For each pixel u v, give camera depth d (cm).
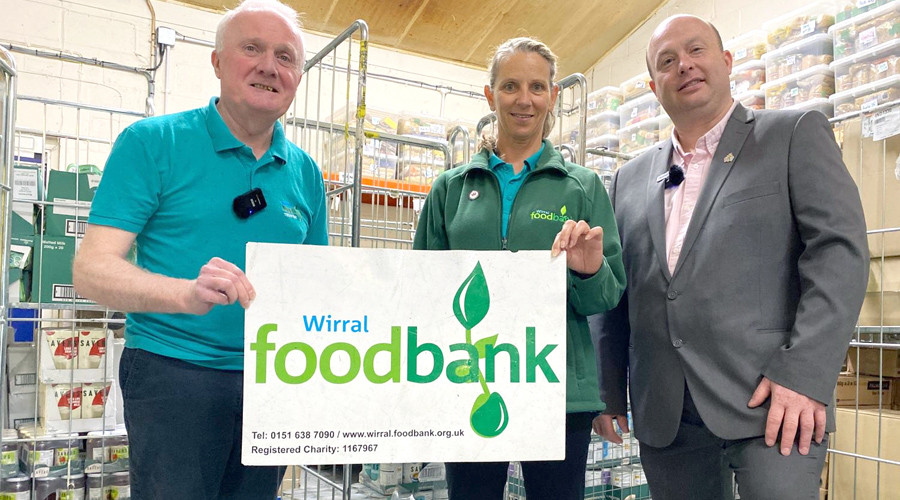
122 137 127
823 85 289
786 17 314
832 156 143
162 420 122
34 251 246
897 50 260
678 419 152
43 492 240
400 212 305
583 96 250
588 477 275
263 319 109
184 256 127
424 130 344
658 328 158
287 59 134
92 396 253
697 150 164
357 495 270
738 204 149
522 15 497
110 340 256
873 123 224
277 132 143
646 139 368
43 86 387
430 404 113
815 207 139
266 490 136
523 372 115
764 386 137
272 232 134
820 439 133
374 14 471
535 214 149
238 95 129
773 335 142
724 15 464
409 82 371
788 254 145
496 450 114
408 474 273
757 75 324
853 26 278
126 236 121
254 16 131
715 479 161
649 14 517
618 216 178
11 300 246
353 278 112
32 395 260
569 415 147
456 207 161
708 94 158
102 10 409
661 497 163
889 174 233
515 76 152
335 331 111
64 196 253
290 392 109
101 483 242
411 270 114
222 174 131
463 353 114
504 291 116
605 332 179
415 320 114
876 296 236
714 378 145
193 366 125
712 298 147
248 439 108
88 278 114
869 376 277
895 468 235
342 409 111
